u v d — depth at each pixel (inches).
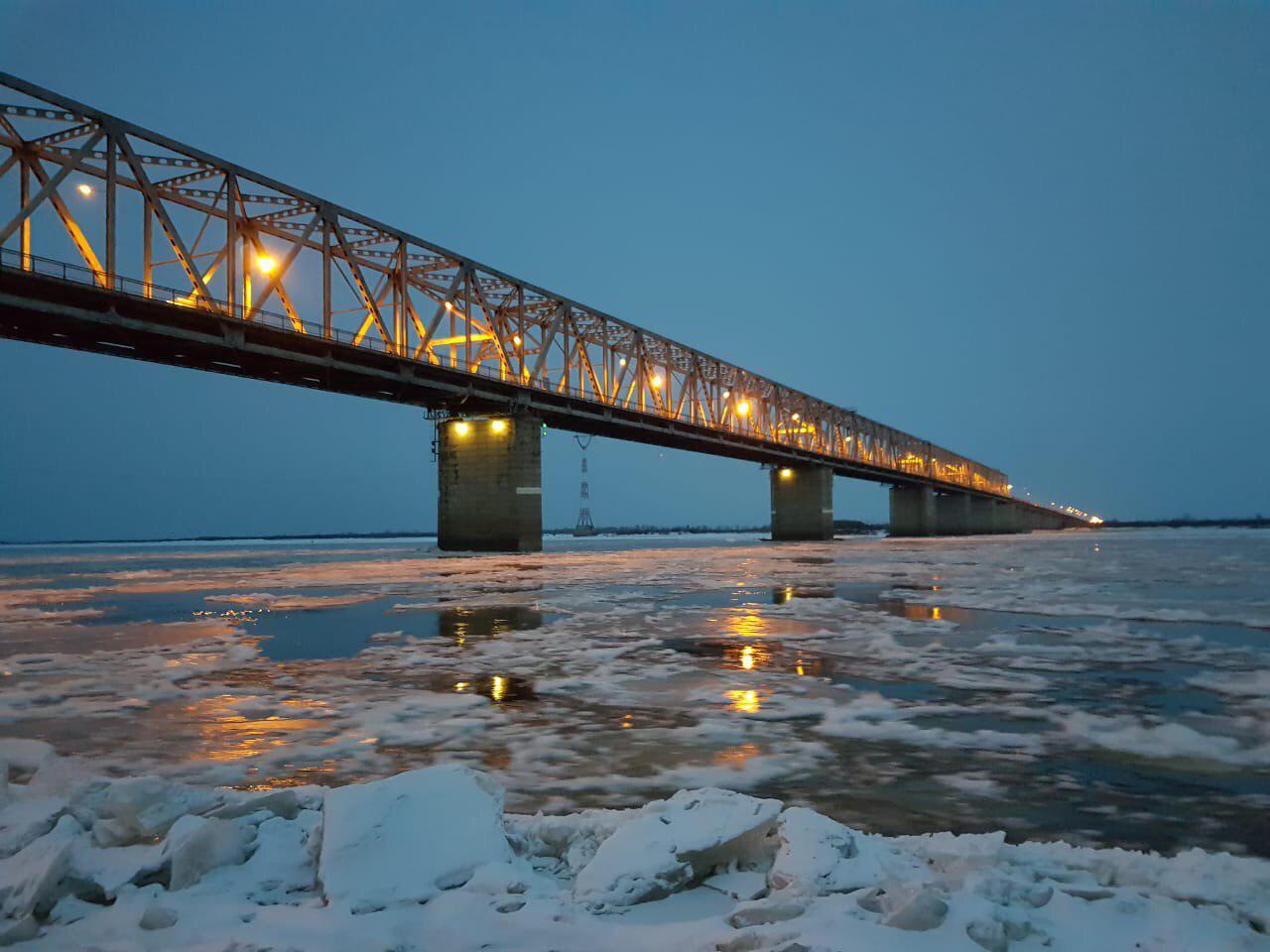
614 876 159.2
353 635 623.2
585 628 645.9
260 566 1941.4
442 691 401.7
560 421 2679.6
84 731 327.9
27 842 176.1
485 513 2337.6
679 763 274.8
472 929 140.1
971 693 388.5
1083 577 1180.5
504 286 2420.0
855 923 133.6
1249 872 160.6
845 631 616.1
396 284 2098.9
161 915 144.6
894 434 5319.9
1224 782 251.0
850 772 263.3
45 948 137.3
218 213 1702.8
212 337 1605.6
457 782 190.7
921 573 1318.9
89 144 1446.9
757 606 805.2
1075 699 374.3
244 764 279.1
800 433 4165.8
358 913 147.6
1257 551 2084.2
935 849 173.3
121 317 1460.4
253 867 170.7
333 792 184.4
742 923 141.7
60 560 2655.0
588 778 257.4
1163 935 133.6
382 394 2230.6
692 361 3316.9
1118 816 220.2
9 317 1425.9
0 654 540.7
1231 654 501.7
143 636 634.2
